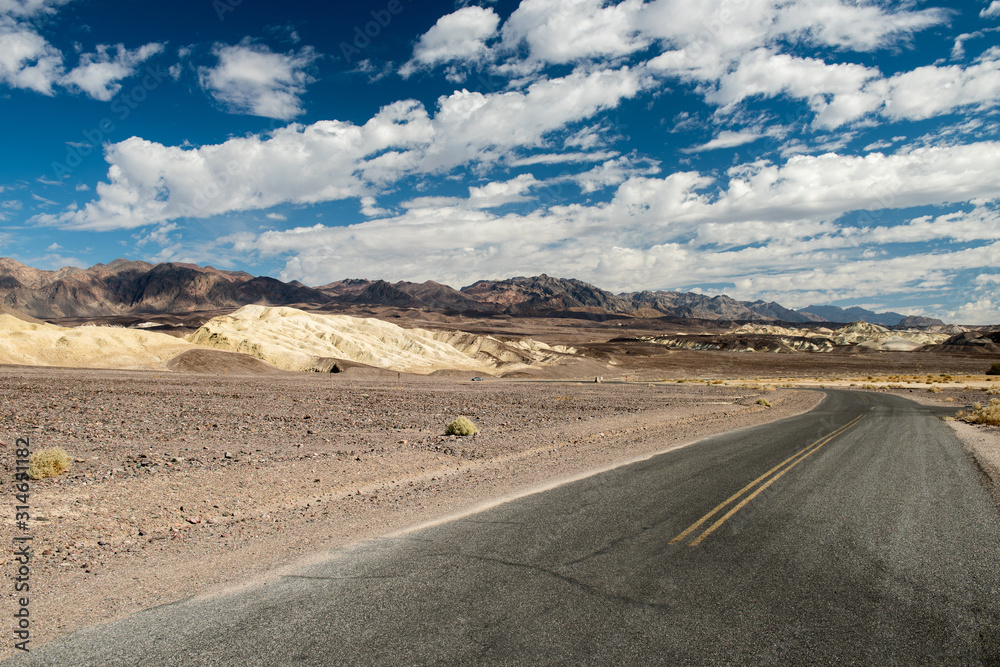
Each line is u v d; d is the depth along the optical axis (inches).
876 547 268.1
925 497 372.5
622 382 3567.9
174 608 201.2
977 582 226.5
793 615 194.1
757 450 602.9
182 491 398.3
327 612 195.3
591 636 176.9
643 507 343.9
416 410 1181.7
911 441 677.3
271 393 1583.4
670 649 169.5
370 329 5959.6
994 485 413.7
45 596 213.8
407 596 208.4
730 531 292.0
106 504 357.7
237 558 257.9
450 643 171.9
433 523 311.7
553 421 978.1
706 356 6688.0
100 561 256.4
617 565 240.7
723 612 195.6
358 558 252.7
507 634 177.9
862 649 171.8
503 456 585.9
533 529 295.7
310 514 342.6
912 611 199.0
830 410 1272.1
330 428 835.4
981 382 3006.9
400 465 525.0
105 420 844.6
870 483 417.7
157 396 1337.4
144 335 3710.6
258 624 186.9
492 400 1546.5
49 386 1475.1
